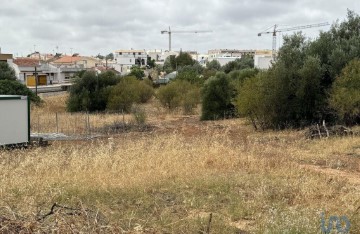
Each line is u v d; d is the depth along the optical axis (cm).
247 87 2364
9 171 1001
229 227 627
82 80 3816
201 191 859
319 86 2230
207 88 3055
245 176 982
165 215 675
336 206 736
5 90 3512
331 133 1808
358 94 1942
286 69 2281
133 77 4438
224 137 1694
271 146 1541
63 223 504
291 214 637
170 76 7419
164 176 969
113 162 1112
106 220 592
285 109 2320
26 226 483
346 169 1171
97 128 2291
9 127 1591
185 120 2977
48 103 4075
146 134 1992
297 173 1042
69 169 1045
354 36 2316
